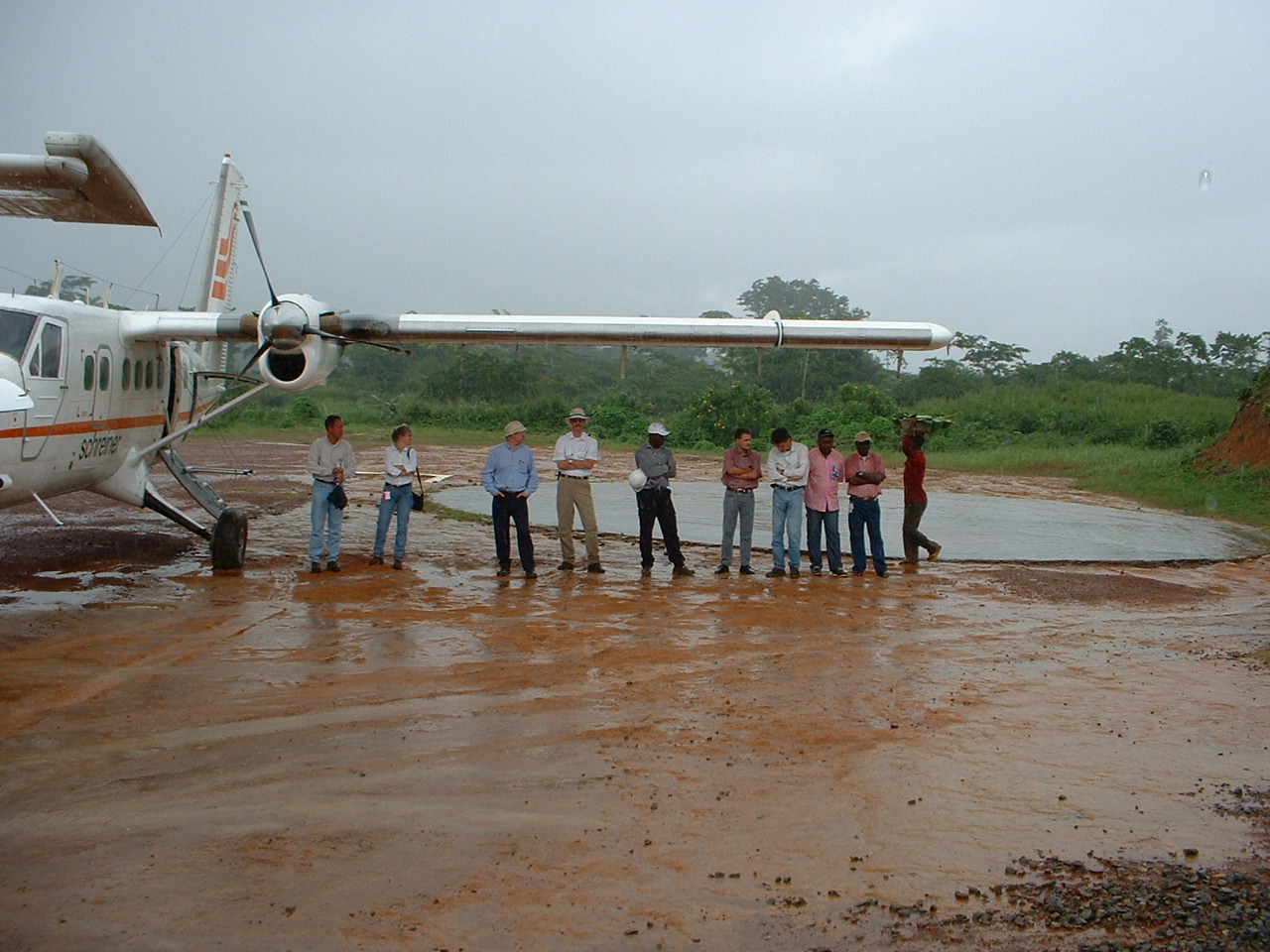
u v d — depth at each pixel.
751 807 4.85
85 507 16.67
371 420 44.69
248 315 11.30
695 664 7.50
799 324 11.89
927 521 17.69
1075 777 5.32
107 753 5.47
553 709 6.34
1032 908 3.93
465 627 8.59
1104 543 15.09
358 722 6.03
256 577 10.77
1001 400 43.25
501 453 10.97
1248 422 23.77
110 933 3.65
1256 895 4.04
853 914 3.87
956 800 4.98
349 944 3.61
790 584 11.13
